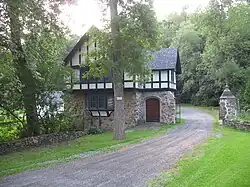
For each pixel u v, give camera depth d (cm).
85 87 2820
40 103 1792
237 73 3562
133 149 1455
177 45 5494
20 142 1570
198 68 4959
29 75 1642
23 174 981
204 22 3609
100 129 2581
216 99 4900
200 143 1558
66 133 1995
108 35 1714
